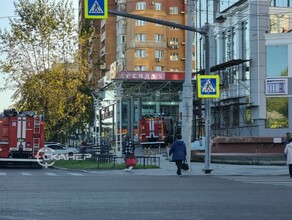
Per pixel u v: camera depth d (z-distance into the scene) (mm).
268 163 31812
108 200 13117
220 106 45750
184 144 23938
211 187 16906
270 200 13281
